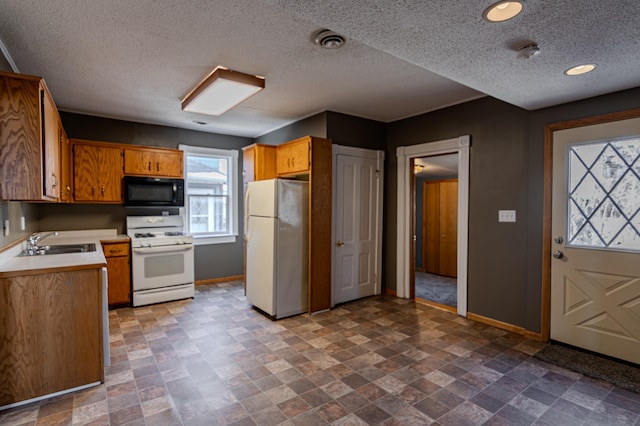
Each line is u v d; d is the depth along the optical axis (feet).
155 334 10.68
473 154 11.93
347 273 14.10
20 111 6.75
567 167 9.55
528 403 7.02
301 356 9.16
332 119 13.41
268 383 7.80
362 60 8.78
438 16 5.21
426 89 10.95
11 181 6.69
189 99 11.39
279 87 10.82
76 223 14.02
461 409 6.81
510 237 10.92
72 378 7.45
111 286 13.07
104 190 13.78
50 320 7.21
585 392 7.41
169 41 7.76
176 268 14.28
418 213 22.39
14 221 9.12
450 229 19.80
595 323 9.13
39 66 9.12
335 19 5.35
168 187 14.98
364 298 14.67
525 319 10.53
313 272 12.63
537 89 8.45
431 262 20.98
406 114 13.94
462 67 7.15
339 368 8.50
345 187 13.84
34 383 7.07
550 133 9.86
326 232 13.00
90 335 7.61
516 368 8.48
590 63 6.89
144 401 7.08
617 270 8.75
